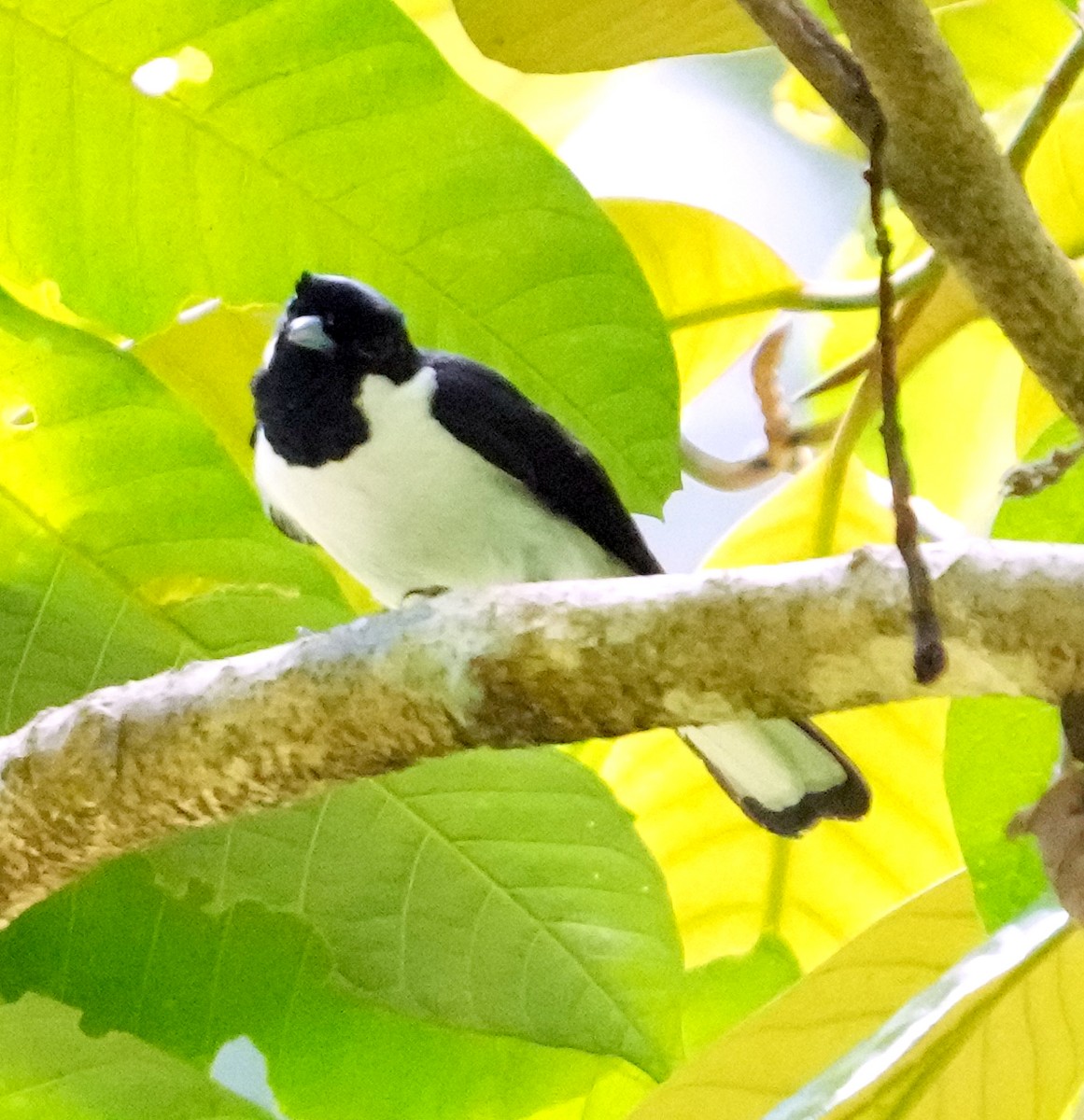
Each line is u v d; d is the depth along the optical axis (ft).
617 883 16.31
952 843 20.48
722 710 11.23
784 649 10.85
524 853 16.26
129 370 15.14
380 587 19.08
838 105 11.18
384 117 15.88
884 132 10.98
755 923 20.92
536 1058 17.62
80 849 12.84
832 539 19.76
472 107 15.75
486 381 18.33
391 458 17.76
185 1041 16.83
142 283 16.60
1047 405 20.63
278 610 16.17
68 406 15.28
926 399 22.06
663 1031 16.12
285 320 18.42
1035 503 18.21
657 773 20.75
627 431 16.92
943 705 20.20
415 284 16.74
